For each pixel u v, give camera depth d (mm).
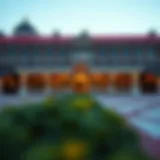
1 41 50938
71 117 3531
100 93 44469
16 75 49594
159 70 48844
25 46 50719
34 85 49250
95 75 48438
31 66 49094
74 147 3359
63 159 3305
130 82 48688
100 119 3621
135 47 49969
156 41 50156
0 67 49688
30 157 3260
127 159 3383
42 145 3369
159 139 15320
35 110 3629
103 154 3467
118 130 3668
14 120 3531
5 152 3334
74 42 49812
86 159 3348
